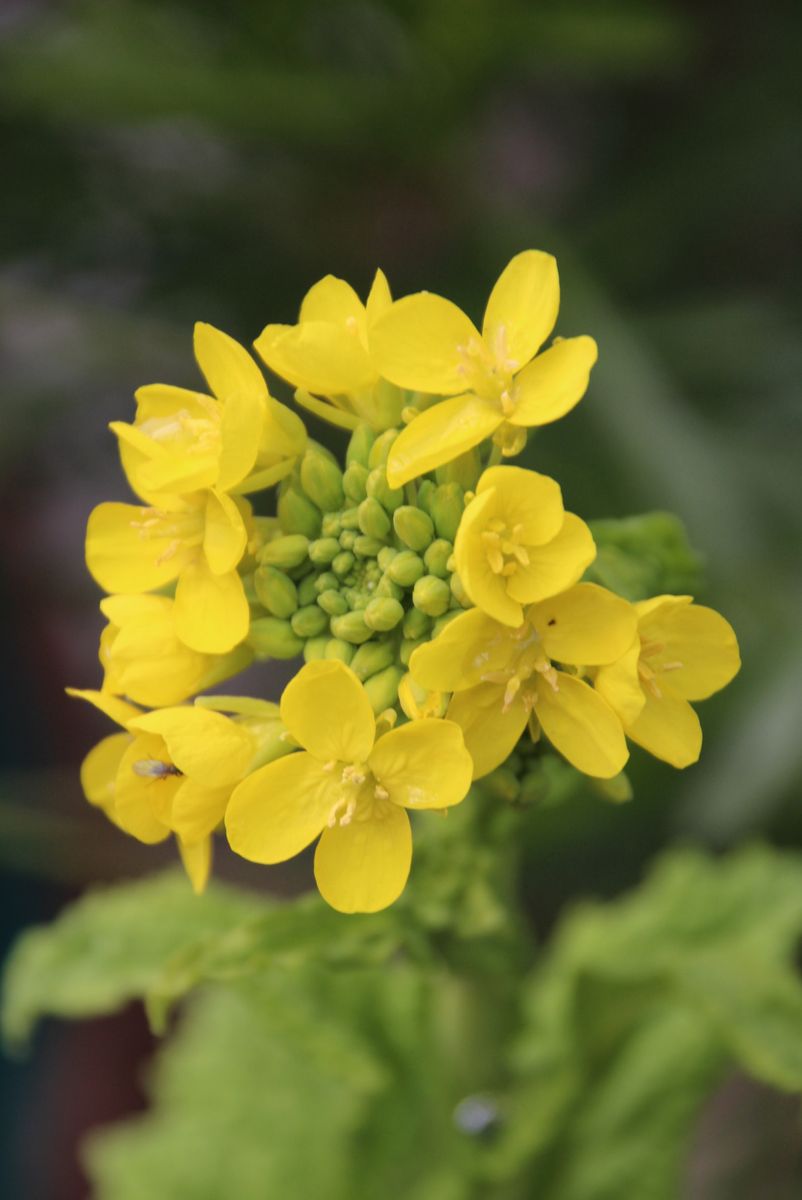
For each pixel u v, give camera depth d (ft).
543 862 1.20
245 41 1.14
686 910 0.89
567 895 1.21
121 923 0.82
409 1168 0.87
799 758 0.93
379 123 1.17
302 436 0.67
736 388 1.15
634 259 1.25
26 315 1.16
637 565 0.71
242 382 0.66
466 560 0.61
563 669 0.64
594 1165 0.86
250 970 0.70
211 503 0.65
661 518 0.72
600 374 1.05
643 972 0.76
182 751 0.63
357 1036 0.84
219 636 0.65
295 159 1.23
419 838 0.74
